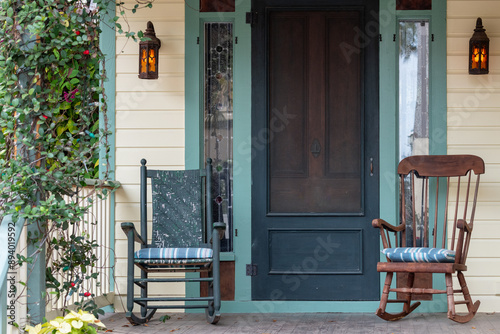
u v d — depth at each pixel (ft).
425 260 15.16
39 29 12.67
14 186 12.60
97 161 18.24
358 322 15.83
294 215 17.51
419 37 17.66
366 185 17.47
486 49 17.10
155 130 17.72
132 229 15.20
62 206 12.87
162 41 17.76
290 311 17.38
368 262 17.39
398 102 17.60
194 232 16.51
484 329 14.78
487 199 17.28
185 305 16.40
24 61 12.85
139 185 17.69
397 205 17.47
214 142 17.87
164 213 16.52
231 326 15.39
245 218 17.57
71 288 14.33
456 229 17.25
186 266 16.78
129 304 15.23
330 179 17.57
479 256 17.20
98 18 14.52
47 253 13.79
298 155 17.62
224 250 17.65
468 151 17.33
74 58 13.80
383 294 15.67
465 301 15.79
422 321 15.87
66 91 14.89
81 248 14.40
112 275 17.58
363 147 17.47
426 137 17.58
